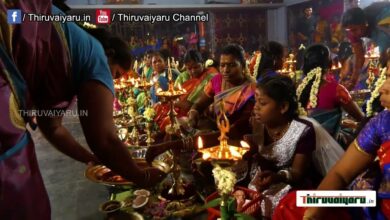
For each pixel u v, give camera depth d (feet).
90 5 31.68
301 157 5.34
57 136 4.78
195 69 10.87
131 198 6.08
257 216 5.16
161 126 8.81
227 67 7.47
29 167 3.29
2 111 2.93
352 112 7.52
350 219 4.17
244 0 34.88
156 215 5.49
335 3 29.19
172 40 34.68
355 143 4.09
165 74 12.78
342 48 15.03
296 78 10.68
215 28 35.81
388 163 3.72
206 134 6.08
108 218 5.42
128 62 5.07
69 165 10.18
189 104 9.43
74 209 7.22
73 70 3.52
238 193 5.39
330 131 7.30
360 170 4.11
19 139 3.17
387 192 3.83
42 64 3.23
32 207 3.31
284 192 5.22
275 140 5.66
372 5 8.79
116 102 10.62
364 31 9.02
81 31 3.64
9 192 3.06
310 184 5.46
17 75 3.02
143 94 10.86
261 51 10.03
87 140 3.67
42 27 3.12
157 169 4.41
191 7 33.99
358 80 10.47
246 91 7.11
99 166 6.85
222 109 4.37
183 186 6.12
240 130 6.91
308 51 7.86
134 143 8.44
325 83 7.46
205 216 5.53
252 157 6.05
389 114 3.78
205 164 6.67
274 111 5.34
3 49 2.89
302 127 5.39
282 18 36.14
